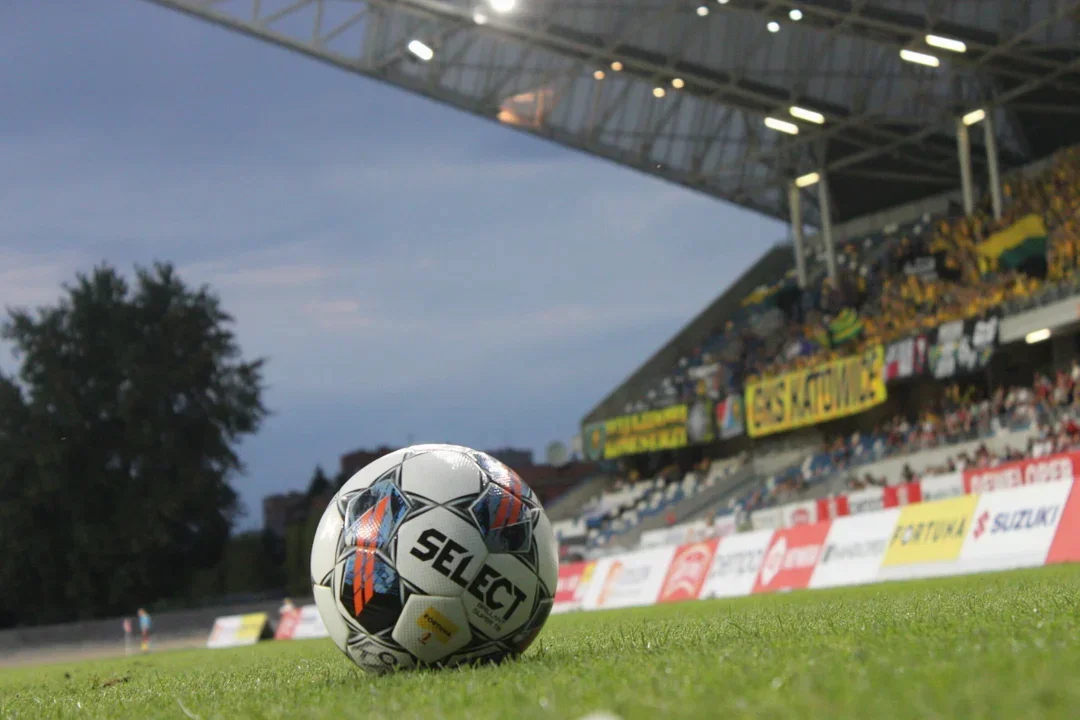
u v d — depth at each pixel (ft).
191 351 196.75
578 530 179.11
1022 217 132.87
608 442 180.55
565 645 25.55
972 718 9.79
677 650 19.58
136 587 185.37
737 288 196.95
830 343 148.15
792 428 152.97
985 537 64.34
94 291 193.57
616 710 11.73
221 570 196.65
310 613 111.04
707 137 159.43
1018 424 116.67
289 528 199.21
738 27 127.34
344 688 18.63
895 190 173.37
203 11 124.06
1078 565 55.57
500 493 20.92
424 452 21.22
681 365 185.37
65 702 23.26
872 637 18.10
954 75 133.39
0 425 183.93
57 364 187.01
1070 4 108.68
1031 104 140.36
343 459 271.49
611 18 125.08
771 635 21.72
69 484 184.03
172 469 191.93
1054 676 11.53
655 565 92.07
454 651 20.36
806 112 143.54
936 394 144.15
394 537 20.20
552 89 146.41
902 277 150.30
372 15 129.39
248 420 201.98
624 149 159.12
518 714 12.22
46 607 183.21
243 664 40.24
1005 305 118.62
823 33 123.13
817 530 77.05
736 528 127.44
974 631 17.48
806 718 10.46
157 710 18.30
